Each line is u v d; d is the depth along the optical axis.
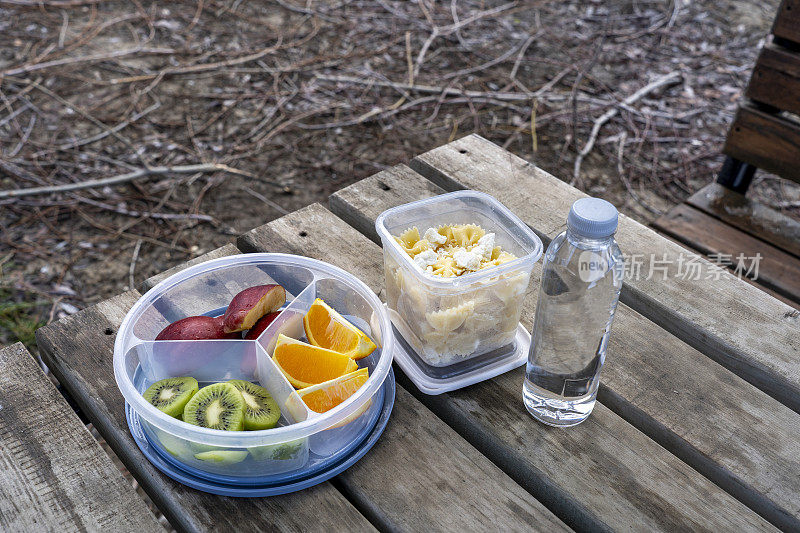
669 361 0.95
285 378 0.78
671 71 3.40
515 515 0.76
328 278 0.95
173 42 3.57
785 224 1.71
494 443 0.85
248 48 3.54
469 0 3.99
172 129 3.01
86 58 3.40
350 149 2.92
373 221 1.19
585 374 0.82
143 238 2.50
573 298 0.76
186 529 0.77
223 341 0.84
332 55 3.51
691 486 0.79
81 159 2.83
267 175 2.79
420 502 0.77
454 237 0.91
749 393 0.91
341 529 0.74
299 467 0.78
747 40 3.63
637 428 0.90
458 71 3.41
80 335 0.97
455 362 0.90
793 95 1.61
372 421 0.84
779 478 0.81
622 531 0.75
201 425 0.75
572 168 2.81
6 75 3.26
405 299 0.87
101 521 0.75
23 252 2.43
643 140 2.98
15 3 3.80
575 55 3.52
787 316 1.02
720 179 1.85
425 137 2.99
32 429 0.84
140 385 0.85
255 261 0.97
